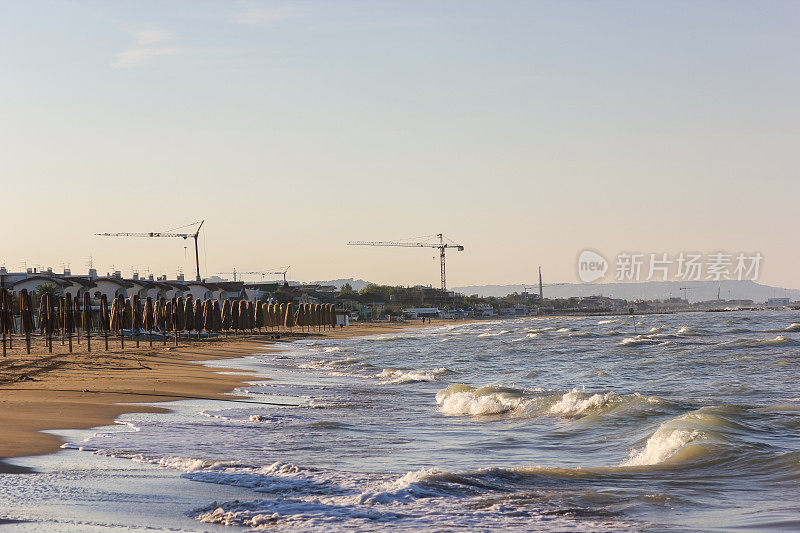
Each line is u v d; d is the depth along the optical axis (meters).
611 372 61.53
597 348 92.88
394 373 62.12
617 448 26.81
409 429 32.06
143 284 177.38
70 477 19.62
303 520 15.81
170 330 110.88
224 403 40.22
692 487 19.70
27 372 54.66
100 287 167.00
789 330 125.50
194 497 17.80
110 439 26.66
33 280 155.75
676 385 50.28
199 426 31.08
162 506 16.81
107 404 37.16
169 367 67.25
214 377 57.12
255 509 16.70
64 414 32.72
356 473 21.19
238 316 155.12
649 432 28.97
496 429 32.03
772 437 26.89
